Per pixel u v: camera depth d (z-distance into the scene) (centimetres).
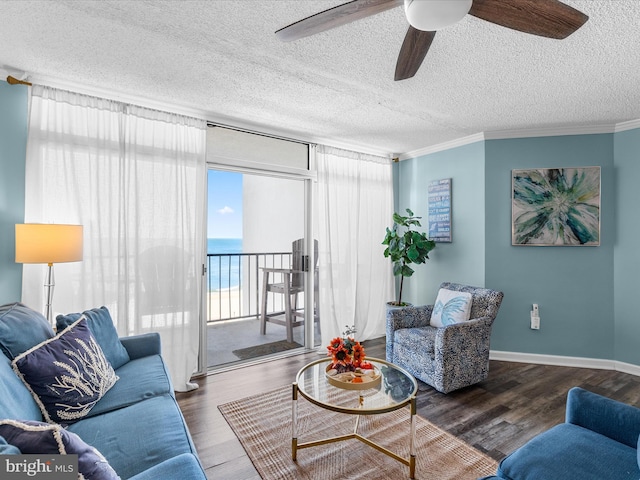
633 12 165
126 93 264
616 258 327
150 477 106
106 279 257
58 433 82
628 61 213
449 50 202
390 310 326
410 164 445
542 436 136
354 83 249
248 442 203
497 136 356
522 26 148
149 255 274
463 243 380
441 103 283
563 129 340
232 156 331
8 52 208
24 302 230
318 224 387
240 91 262
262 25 183
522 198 347
